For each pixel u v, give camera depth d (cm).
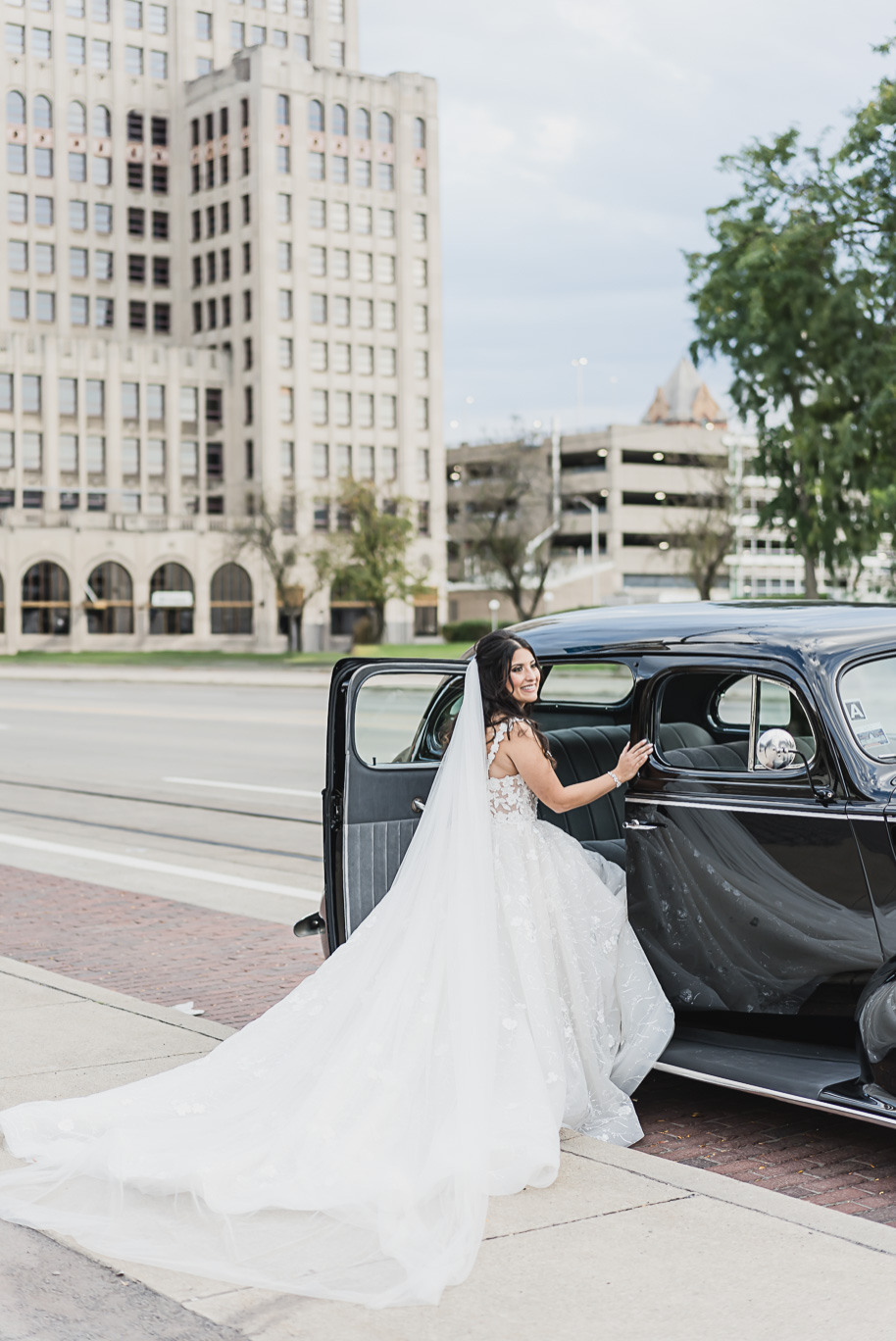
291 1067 464
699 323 2803
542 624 582
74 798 1528
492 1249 381
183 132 9394
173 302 9462
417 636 9338
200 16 9481
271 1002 691
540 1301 351
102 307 9269
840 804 469
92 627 8362
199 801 1487
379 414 9225
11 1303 352
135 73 9294
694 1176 434
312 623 8844
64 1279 366
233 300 8975
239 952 802
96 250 9219
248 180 8819
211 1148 432
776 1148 496
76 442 8544
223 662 6662
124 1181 416
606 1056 494
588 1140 467
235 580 8775
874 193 2695
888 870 457
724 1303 348
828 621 512
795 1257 374
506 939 474
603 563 10438
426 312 9406
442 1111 434
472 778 477
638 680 529
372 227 9156
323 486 8956
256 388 8800
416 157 9312
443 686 601
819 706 479
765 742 470
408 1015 450
